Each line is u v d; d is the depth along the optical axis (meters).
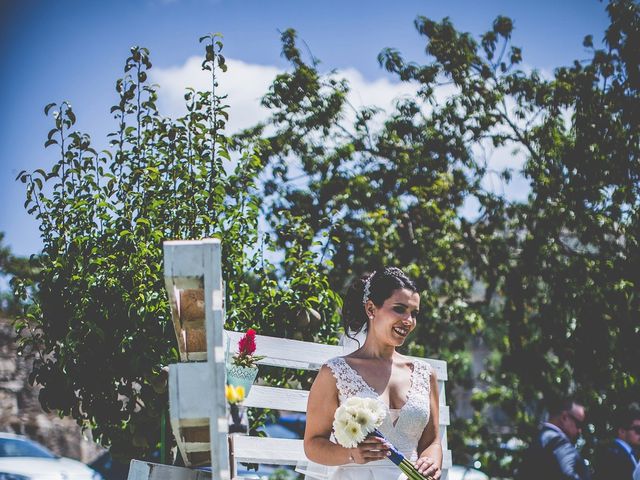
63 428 15.15
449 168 11.81
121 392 5.23
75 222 5.44
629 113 10.23
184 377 3.23
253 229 5.92
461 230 11.87
